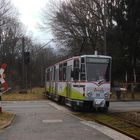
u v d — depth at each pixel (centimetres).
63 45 6450
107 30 5488
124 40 5350
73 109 2945
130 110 2944
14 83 7262
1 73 2661
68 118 2364
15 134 1706
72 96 2955
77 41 6225
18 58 8412
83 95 2788
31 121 2206
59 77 3594
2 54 7975
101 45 5828
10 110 2991
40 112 2803
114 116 2514
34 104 3688
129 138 1586
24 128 1903
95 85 2794
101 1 5969
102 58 2842
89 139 1559
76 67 2869
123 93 4581
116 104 3662
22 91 5441
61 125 2014
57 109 3080
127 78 5550
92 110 2953
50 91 4341
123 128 1936
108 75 2839
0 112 2575
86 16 6156
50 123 2103
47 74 4791
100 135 1664
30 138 1596
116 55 5356
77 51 6188
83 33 6194
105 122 2156
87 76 2800
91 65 2822
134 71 5478
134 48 5341
